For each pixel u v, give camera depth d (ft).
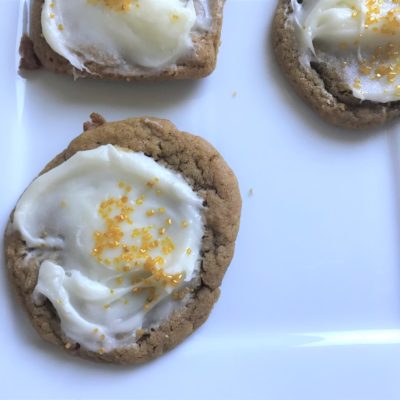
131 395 0.69
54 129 0.76
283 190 0.77
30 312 0.69
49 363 0.70
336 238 0.77
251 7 0.80
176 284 0.68
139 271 0.68
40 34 0.74
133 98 0.77
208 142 0.75
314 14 0.76
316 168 0.78
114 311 0.68
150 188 0.70
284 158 0.77
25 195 0.70
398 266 0.77
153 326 0.69
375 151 0.79
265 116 0.78
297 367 0.72
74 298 0.68
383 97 0.76
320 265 0.76
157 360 0.71
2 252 0.71
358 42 0.77
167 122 0.73
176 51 0.74
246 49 0.80
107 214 0.69
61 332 0.69
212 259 0.70
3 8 0.76
